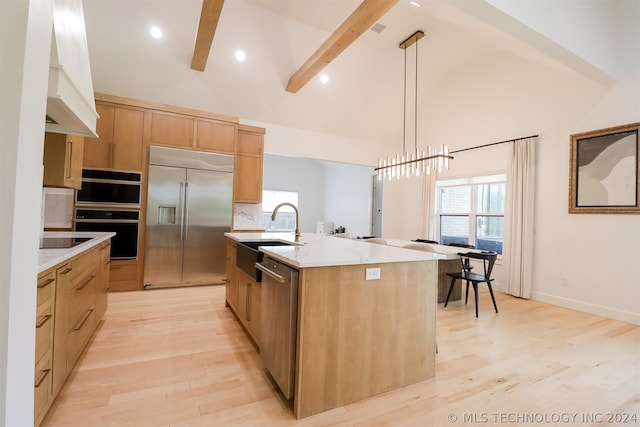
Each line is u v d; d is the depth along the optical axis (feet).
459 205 18.71
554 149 13.50
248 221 17.20
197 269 14.12
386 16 13.89
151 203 13.20
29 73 2.53
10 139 2.39
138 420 5.01
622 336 9.43
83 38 6.23
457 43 15.88
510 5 8.11
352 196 29.66
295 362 5.34
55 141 8.39
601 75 11.22
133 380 6.22
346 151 21.08
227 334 8.74
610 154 11.67
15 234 2.43
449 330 9.70
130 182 12.84
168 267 13.56
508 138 15.46
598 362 7.57
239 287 9.32
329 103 18.38
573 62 10.38
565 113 13.16
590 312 12.00
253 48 14.53
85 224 12.05
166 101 15.26
